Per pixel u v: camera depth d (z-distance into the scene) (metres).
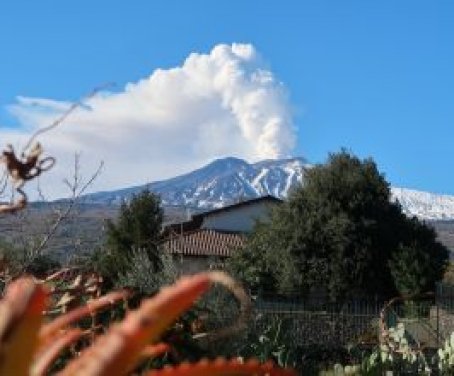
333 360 22.06
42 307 1.02
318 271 46.47
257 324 16.66
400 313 28.00
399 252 46.03
